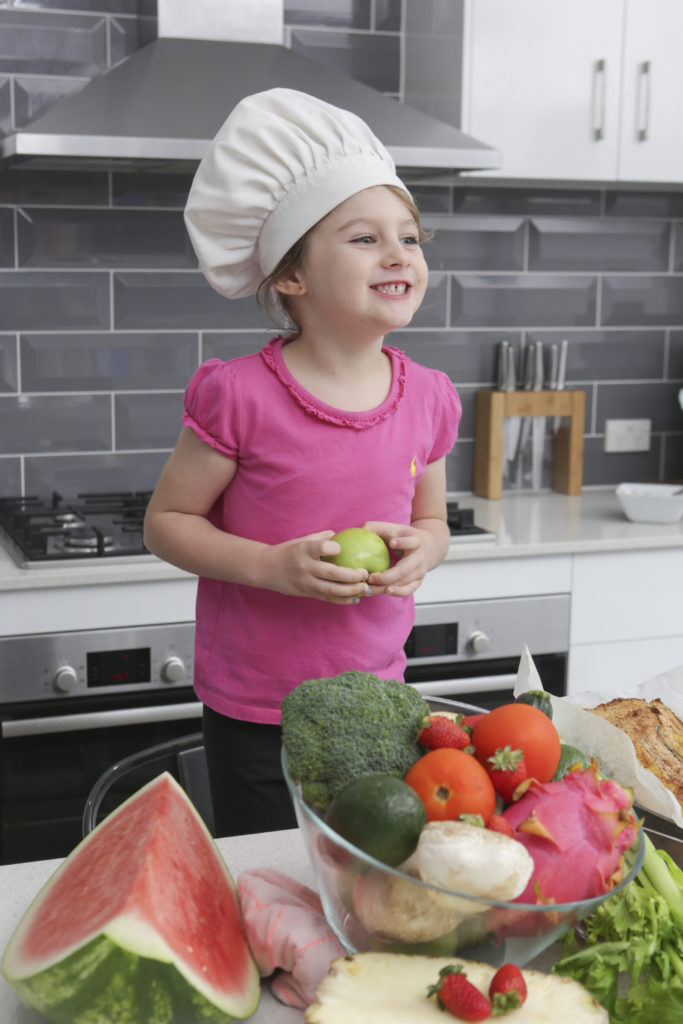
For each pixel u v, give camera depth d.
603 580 2.26
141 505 2.37
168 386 2.52
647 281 2.83
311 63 2.26
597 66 2.34
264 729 1.25
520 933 0.62
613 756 0.82
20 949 0.66
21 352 2.41
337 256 1.11
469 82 2.27
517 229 2.71
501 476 2.70
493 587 2.20
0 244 2.37
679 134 2.42
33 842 2.04
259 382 1.19
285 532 1.20
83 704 2.02
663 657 2.33
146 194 2.43
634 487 2.50
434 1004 0.60
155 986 0.62
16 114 2.33
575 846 0.63
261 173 1.14
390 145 2.04
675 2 2.36
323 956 0.68
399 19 2.56
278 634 1.21
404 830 0.62
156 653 2.03
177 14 2.24
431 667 2.19
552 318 2.77
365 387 1.22
